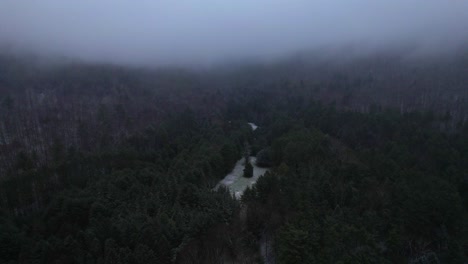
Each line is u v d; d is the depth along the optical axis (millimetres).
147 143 147500
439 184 84500
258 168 133500
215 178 115688
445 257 68875
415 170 98375
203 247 69750
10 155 127375
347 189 82062
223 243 70812
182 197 86875
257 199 81750
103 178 107000
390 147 117688
